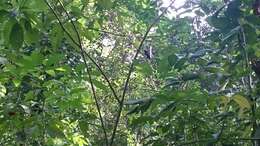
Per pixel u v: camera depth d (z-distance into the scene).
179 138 3.19
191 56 2.95
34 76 2.73
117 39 6.82
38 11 2.24
